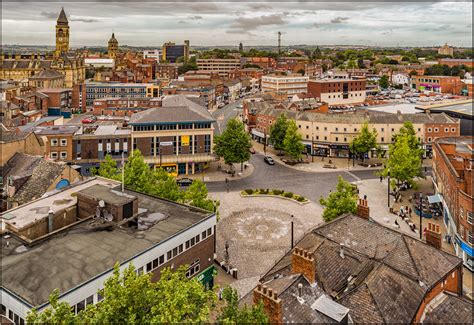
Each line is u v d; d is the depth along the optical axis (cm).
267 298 3153
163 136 10325
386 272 3797
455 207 6378
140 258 4266
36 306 3353
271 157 12712
